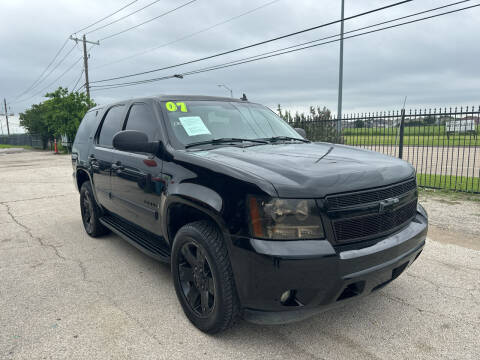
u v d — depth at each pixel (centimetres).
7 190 970
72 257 432
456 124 919
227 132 342
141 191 337
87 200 504
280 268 210
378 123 1105
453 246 453
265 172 233
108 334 268
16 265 409
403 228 263
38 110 3975
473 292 328
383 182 245
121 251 452
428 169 1277
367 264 225
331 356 239
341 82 1956
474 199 742
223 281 238
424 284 345
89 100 2989
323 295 219
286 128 407
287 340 258
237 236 225
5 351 248
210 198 243
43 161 2077
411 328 271
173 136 313
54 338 263
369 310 298
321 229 218
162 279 367
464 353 241
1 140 8038
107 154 414
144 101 371
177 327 277
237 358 238
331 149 321
